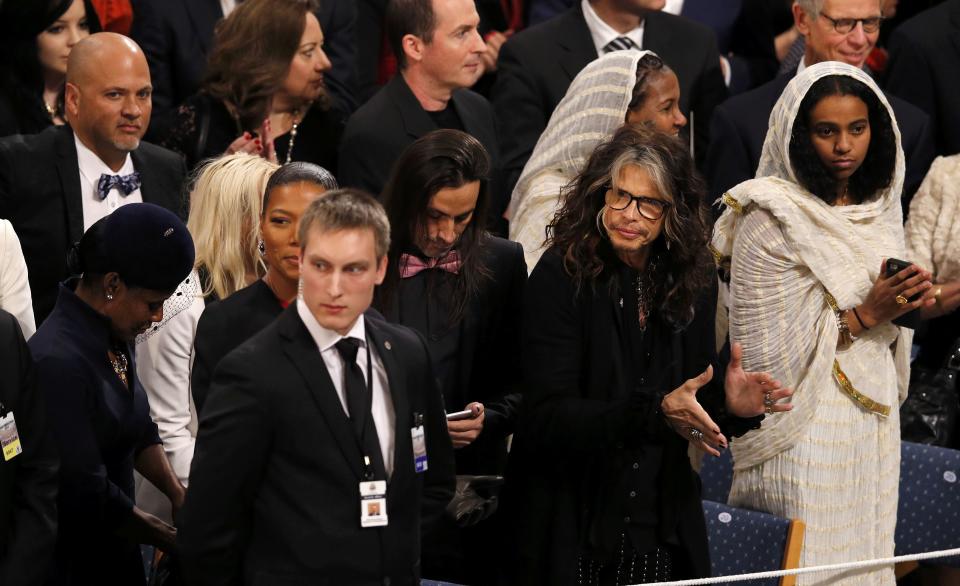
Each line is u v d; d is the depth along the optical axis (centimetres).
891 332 1491
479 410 1300
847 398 1468
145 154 1608
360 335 1039
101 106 1528
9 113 1686
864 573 1491
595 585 1287
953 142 2130
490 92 2297
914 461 1686
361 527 1017
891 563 1465
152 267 1125
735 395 1248
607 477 1261
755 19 2408
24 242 1531
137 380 1198
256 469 1012
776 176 1482
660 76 1571
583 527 1272
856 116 1430
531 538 1277
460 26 1770
